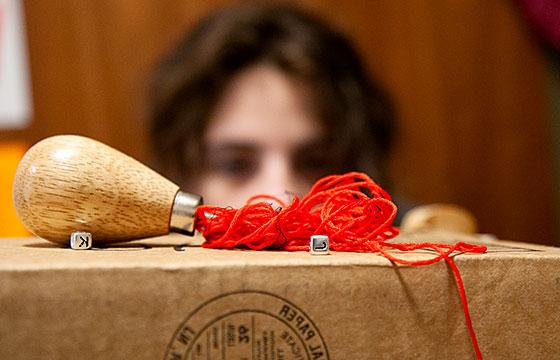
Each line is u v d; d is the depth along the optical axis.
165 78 1.65
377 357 0.51
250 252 0.58
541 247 0.64
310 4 2.02
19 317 0.47
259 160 1.53
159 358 0.48
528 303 0.54
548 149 2.16
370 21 2.07
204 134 1.57
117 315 0.48
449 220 1.17
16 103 1.94
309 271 0.51
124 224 0.63
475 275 0.53
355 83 1.61
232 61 1.54
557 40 2.03
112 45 1.99
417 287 0.52
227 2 2.02
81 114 1.98
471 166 2.12
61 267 0.48
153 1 2.00
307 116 1.51
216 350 0.49
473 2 2.12
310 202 0.62
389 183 1.67
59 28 1.96
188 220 0.64
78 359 0.47
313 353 0.50
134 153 1.99
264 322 0.50
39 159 0.62
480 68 2.13
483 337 0.53
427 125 2.11
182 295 0.49
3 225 1.86
